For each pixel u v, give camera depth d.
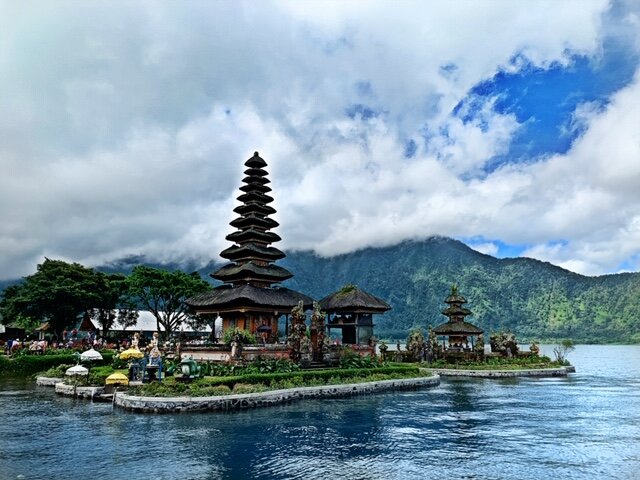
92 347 72.62
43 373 60.78
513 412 41.88
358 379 54.72
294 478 23.31
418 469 24.97
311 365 57.62
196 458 26.25
